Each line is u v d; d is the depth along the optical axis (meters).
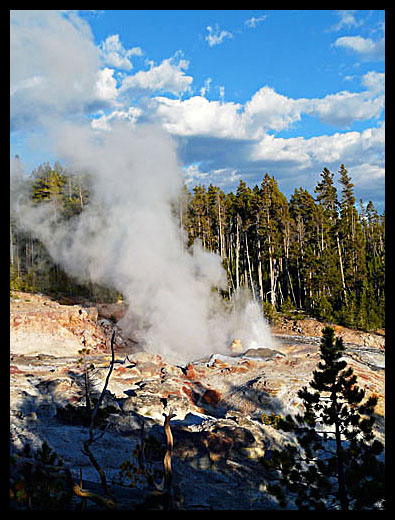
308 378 29.05
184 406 26.31
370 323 50.31
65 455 18.05
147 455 18.62
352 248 65.94
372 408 15.16
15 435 18.95
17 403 23.66
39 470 12.47
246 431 21.50
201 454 19.41
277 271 67.31
